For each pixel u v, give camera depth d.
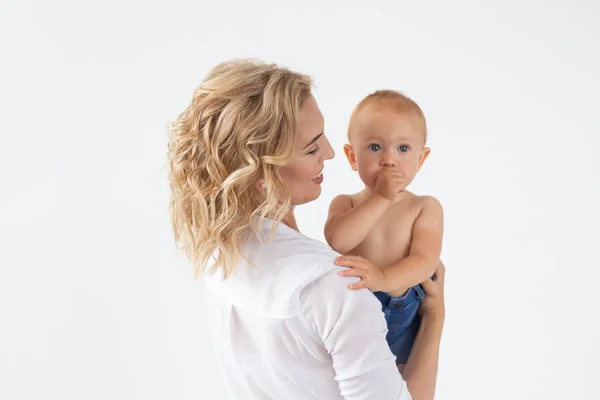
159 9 2.18
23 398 2.43
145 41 2.20
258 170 1.00
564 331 2.44
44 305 2.39
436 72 2.26
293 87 1.00
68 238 2.35
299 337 1.00
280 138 0.98
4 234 2.34
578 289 2.41
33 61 2.22
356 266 1.02
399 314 1.33
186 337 2.43
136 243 2.36
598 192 2.33
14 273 2.37
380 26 2.21
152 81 2.22
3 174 2.30
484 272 2.42
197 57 2.19
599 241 2.36
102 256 2.37
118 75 2.22
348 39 2.21
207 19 2.18
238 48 2.19
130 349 2.43
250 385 1.11
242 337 1.08
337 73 2.22
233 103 0.98
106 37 2.20
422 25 2.23
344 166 2.25
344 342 0.98
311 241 1.04
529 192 2.34
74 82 2.23
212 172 1.01
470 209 2.37
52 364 2.42
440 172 2.33
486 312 2.45
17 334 2.40
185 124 1.06
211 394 2.46
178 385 2.46
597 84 2.25
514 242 2.39
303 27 2.20
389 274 1.23
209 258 1.08
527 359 2.47
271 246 1.02
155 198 2.33
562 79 2.25
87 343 2.42
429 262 1.30
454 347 2.48
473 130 2.30
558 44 2.23
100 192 2.32
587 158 2.30
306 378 1.04
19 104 2.25
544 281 2.41
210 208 1.03
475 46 2.23
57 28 2.19
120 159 2.29
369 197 1.28
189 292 2.40
